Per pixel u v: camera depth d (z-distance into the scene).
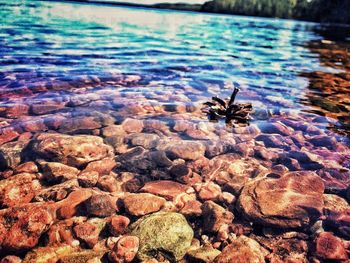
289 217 0.86
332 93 2.18
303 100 1.96
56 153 1.11
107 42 4.05
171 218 0.81
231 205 0.92
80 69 2.43
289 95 2.05
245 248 0.75
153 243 0.74
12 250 0.72
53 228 0.78
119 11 15.05
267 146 1.30
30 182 0.95
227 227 0.83
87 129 1.34
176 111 1.64
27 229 0.76
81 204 0.88
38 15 6.96
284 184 1.00
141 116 1.54
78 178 0.99
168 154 1.19
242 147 1.28
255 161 1.18
